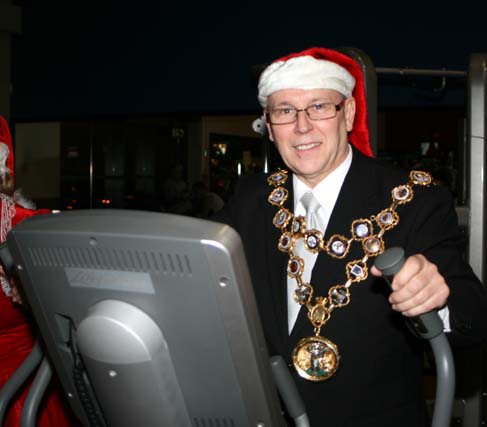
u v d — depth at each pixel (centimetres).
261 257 133
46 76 605
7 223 206
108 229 81
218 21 541
